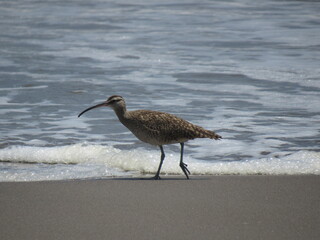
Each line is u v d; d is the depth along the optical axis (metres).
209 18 32.81
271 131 14.60
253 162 11.73
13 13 35.84
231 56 23.83
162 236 7.45
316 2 37.75
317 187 9.88
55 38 28.31
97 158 12.31
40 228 7.75
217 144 13.63
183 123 11.02
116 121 15.84
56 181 10.45
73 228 7.74
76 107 17.06
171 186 10.03
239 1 38.47
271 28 29.61
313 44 25.83
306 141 13.75
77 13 35.66
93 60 23.59
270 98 17.92
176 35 28.38
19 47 26.09
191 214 8.34
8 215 8.30
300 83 19.64
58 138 14.09
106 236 7.45
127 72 21.50
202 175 11.22
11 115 16.12
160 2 38.88
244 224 7.89
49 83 19.80
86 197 9.26
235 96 18.17
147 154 12.22
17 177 11.01
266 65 22.16
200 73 21.20
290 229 7.69
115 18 33.62
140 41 27.25
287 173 11.21
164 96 18.14
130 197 9.27
